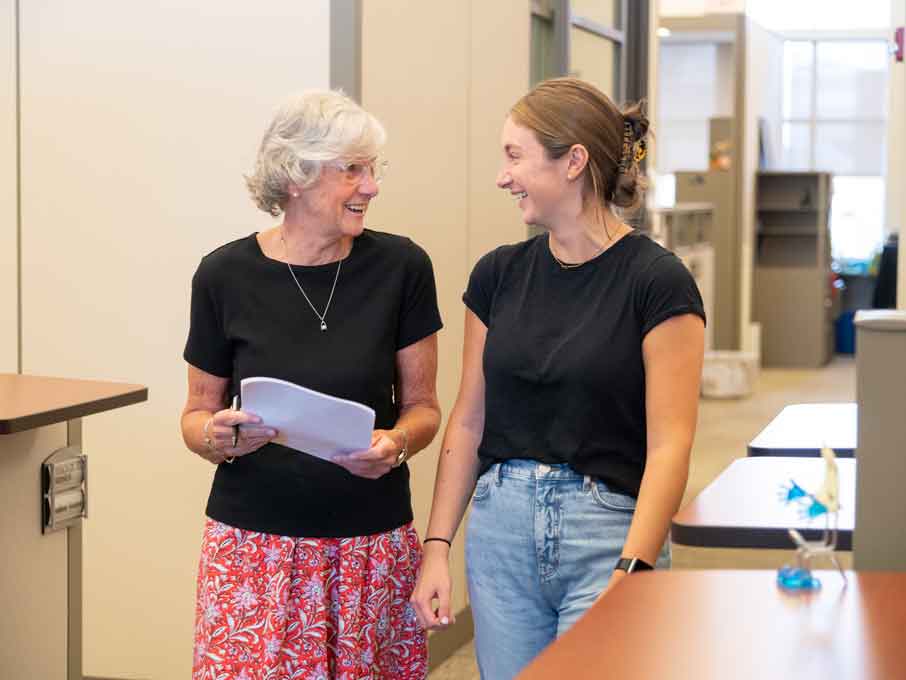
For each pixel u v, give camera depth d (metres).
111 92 3.96
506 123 2.30
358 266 2.51
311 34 3.79
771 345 13.33
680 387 2.21
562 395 2.25
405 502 2.57
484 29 4.62
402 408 2.61
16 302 4.07
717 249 12.48
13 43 4.02
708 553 6.25
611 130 2.28
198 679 2.50
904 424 2.00
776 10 16.31
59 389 2.69
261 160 2.43
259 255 2.52
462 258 4.48
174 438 3.99
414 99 4.11
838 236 16.56
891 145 14.33
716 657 1.51
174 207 3.94
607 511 2.24
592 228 2.29
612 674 1.46
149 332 3.98
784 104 16.86
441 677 4.34
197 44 3.89
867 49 16.55
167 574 4.04
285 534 2.45
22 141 4.04
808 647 1.54
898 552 2.02
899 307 6.38
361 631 2.48
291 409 2.25
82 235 4.01
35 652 2.67
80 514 2.78
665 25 12.56
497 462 2.32
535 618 2.30
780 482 2.59
